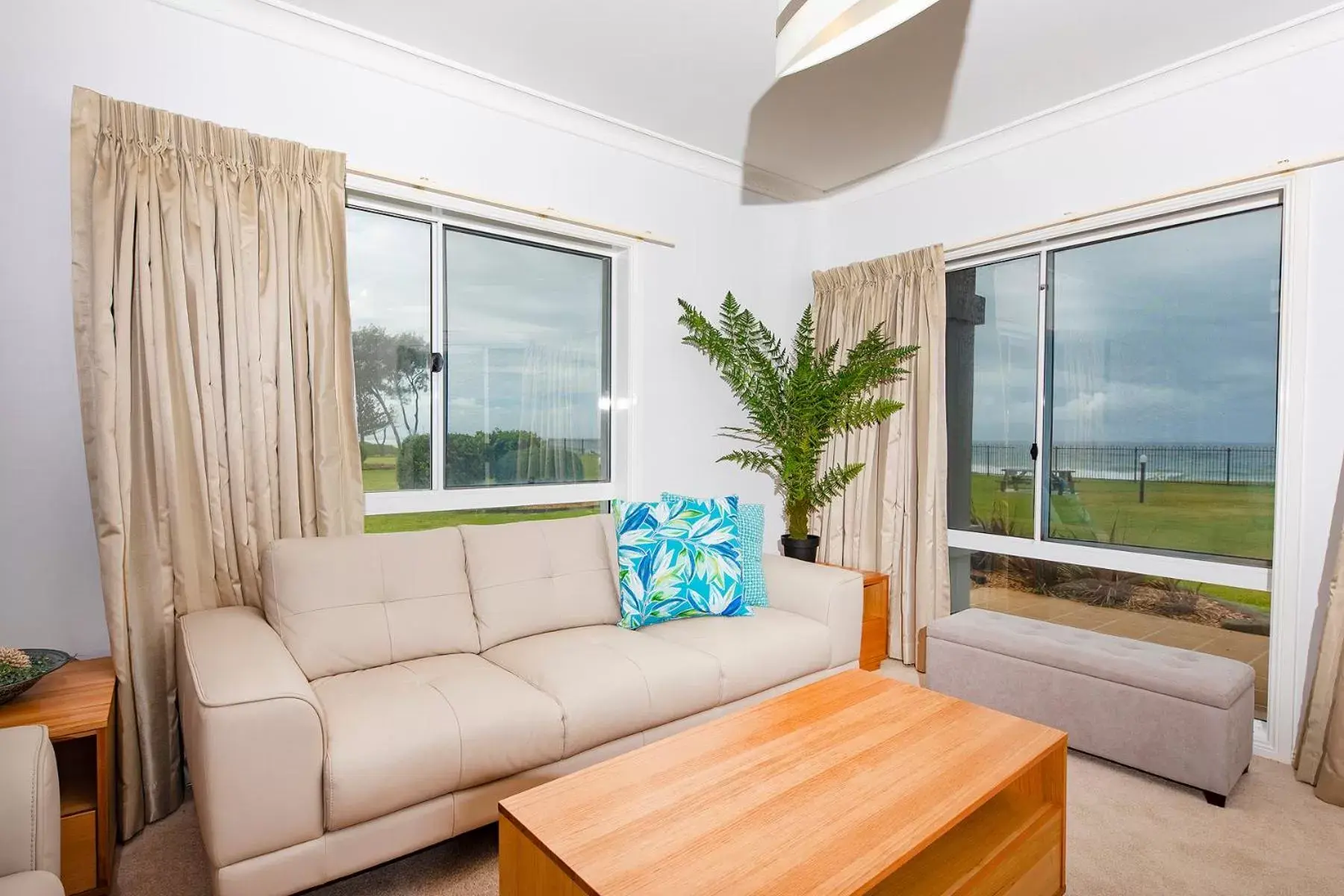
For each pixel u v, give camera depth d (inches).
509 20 97.3
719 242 148.6
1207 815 84.4
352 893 69.3
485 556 99.9
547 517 130.0
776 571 119.2
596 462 136.7
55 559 83.8
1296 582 98.3
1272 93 100.3
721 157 142.9
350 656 84.2
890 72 109.9
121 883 70.1
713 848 48.9
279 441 93.5
